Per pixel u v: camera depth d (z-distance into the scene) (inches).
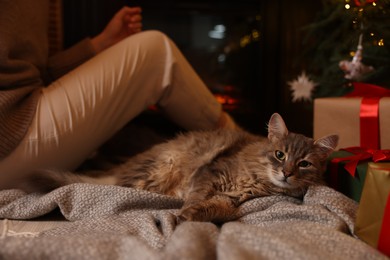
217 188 53.3
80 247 34.4
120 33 85.4
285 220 46.0
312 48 81.7
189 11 113.8
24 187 55.0
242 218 49.1
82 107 59.9
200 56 120.0
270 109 113.8
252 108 117.5
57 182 55.9
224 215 49.6
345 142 57.1
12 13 58.2
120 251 35.0
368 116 53.6
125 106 66.9
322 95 77.0
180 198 54.2
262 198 51.4
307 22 108.5
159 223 47.4
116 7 106.4
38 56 68.0
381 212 40.6
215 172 54.2
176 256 31.9
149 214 47.9
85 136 60.7
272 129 55.2
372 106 53.4
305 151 51.6
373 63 68.6
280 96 111.5
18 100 56.7
